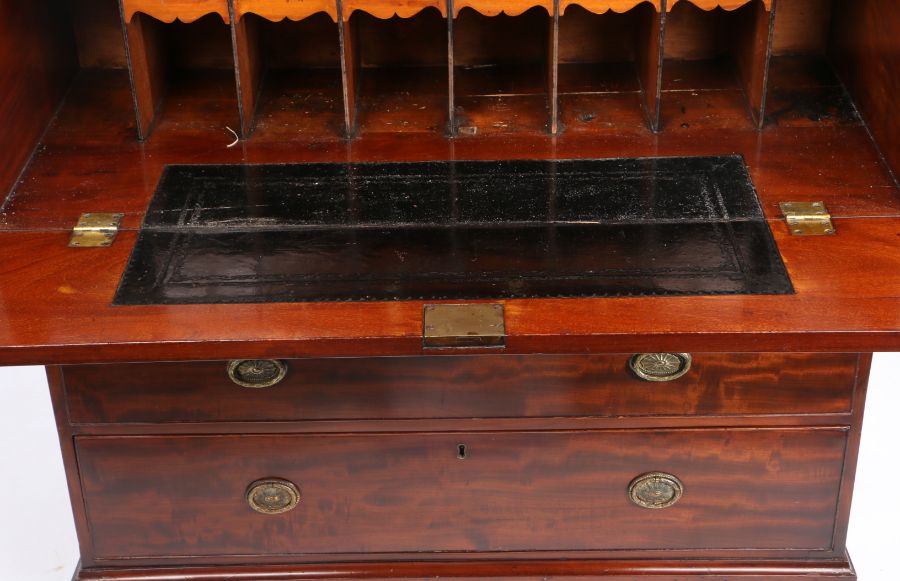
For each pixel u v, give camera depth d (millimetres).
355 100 2543
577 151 2436
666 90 2580
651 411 2289
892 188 2326
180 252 2234
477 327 2096
